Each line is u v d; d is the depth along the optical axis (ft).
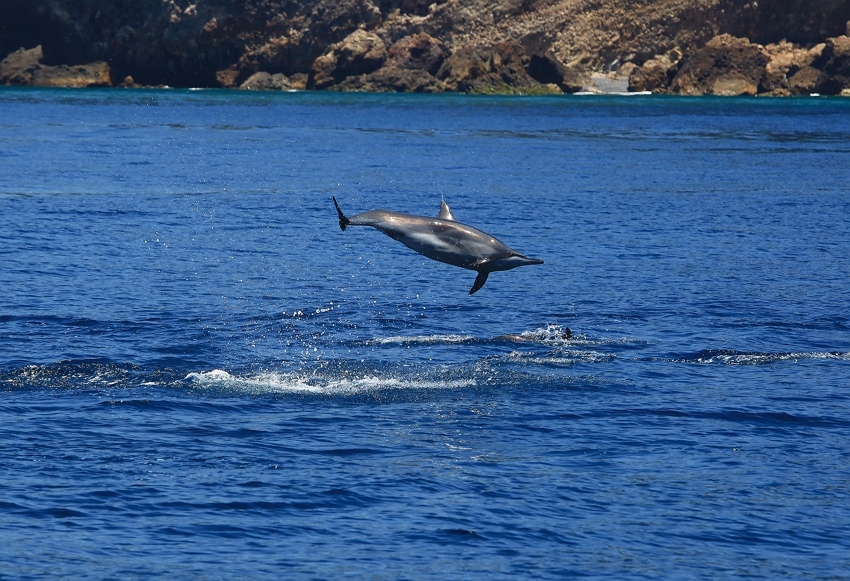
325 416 183.62
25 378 203.31
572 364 221.66
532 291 299.38
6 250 342.85
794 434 176.04
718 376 213.25
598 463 160.45
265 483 149.59
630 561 126.82
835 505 144.97
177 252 352.69
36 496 142.92
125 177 569.64
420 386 203.82
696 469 158.40
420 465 158.40
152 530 132.98
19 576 119.34
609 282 312.50
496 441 170.71
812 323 262.88
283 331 250.37
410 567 124.16
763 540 133.49
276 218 436.35
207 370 214.90
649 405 191.72
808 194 538.47
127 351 227.40
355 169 640.58
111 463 156.76
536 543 131.44
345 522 136.77
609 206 481.05
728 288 304.91
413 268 335.47
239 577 120.57
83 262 328.70
